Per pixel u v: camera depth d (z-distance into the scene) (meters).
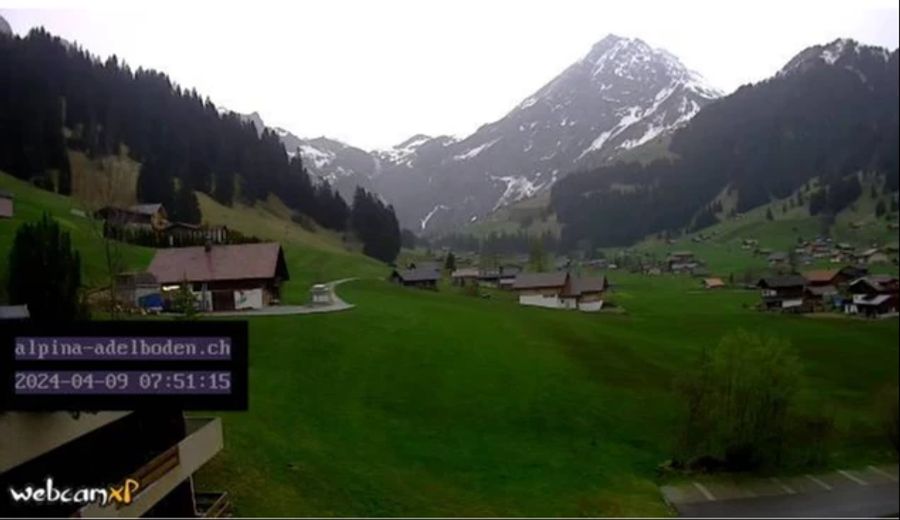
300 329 37.00
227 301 43.44
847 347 34.81
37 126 47.31
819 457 26.09
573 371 33.06
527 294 59.19
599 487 23.36
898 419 26.39
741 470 25.98
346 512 18.97
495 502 21.25
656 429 28.08
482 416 28.33
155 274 41.22
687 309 48.00
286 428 24.39
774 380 26.69
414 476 22.36
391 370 32.28
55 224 18.00
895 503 21.56
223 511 17.50
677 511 22.00
